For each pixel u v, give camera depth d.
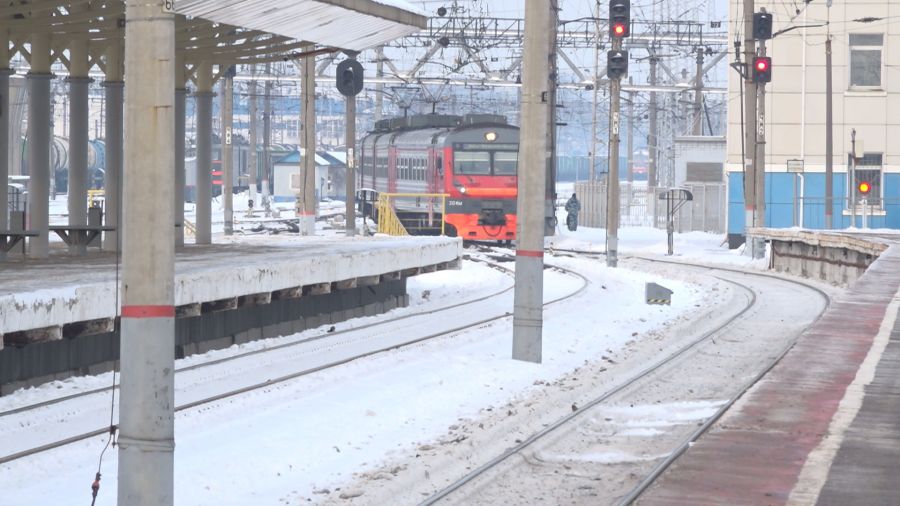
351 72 95.00
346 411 35.28
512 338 51.22
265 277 48.88
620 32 90.25
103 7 54.25
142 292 21.75
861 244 82.31
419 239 77.25
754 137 106.44
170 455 22.08
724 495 24.02
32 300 35.19
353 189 99.94
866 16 125.00
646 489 25.08
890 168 125.69
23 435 31.52
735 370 44.97
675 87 167.62
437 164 113.94
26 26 55.88
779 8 126.56
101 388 38.53
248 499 25.64
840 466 26.19
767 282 84.94
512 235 113.56
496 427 33.31
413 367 43.97
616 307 67.25
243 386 39.47
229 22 51.50
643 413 36.25
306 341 51.50
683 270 93.62
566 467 29.42
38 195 57.78
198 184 71.81
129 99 21.64
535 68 46.38
